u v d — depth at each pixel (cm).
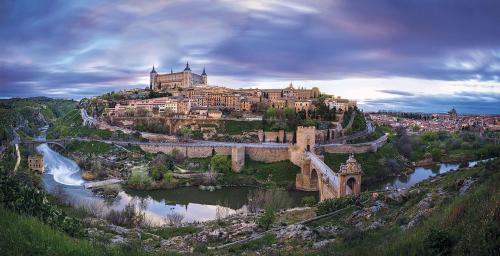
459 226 3922
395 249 4209
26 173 15188
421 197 7156
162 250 6262
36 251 3778
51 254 3822
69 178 18488
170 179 18238
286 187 18500
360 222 7300
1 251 3538
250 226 8500
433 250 3706
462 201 4866
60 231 5097
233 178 19225
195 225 9700
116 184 17450
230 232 8256
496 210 3647
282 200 13750
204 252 6444
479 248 3322
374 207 7869
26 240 3909
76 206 11569
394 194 8275
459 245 3569
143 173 17938
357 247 4988
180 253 6041
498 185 4741
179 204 15275
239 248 6538
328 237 6594
